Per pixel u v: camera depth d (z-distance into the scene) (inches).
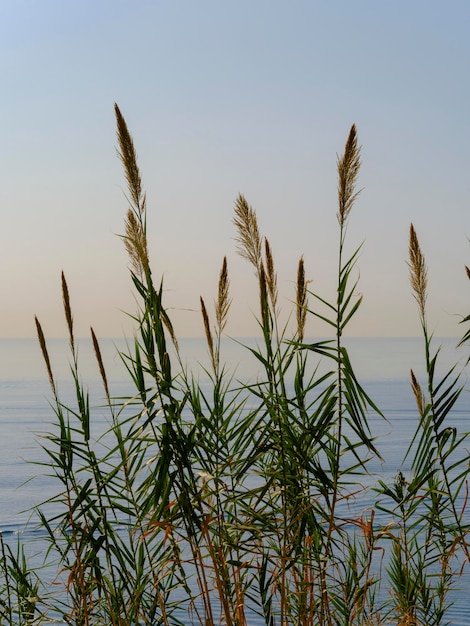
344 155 179.6
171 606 188.7
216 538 190.2
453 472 860.0
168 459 174.6
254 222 183.5
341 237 179.8
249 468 188.9
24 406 4055.1
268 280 186.5
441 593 213.2
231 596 185.2
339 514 615.2
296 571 194.9
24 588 213.5
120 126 172.7
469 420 2915.8
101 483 190.9
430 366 193.0
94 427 2425.0
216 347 185.3
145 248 173.2
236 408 184.7
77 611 196.5
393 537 199.9
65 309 192.1
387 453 1770.4
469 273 191.3
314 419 183.8
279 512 186.7
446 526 201.3
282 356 185.0
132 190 174.2
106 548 189.8
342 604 196.4
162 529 181.9
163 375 175.9
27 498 1434.5
